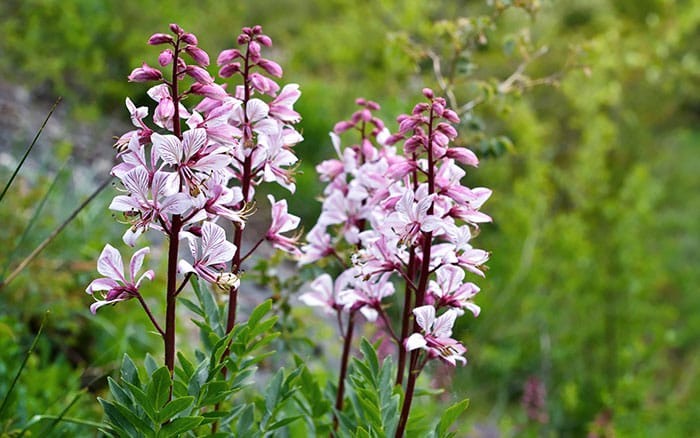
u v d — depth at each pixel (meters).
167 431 1.00
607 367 2.65
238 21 4.39
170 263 1.01
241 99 1.11
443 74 1.85
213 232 1.01
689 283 3.30
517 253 2.79
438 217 1.03
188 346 1.65
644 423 2.22
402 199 1.03
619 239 2.78
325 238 1.24
